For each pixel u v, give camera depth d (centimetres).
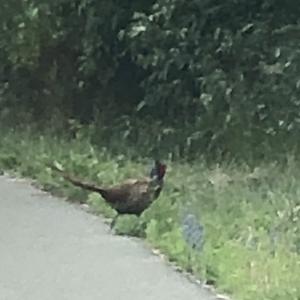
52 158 1658
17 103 2078
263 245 1126
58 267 1120
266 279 1005
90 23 1877
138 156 1700
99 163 1582
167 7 1728
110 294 1022
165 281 1062
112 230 1271
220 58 1731
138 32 1736
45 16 1905
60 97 2011
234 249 1113
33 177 1641
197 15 1742
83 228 1291
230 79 1695
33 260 1148
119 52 1916
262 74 1677
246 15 1742
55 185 1526
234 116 1653
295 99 1633
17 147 1786
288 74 1636
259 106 1648
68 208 1412
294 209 1242
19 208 1416
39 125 1977
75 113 2000
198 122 1702
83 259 1148
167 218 1257
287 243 1129
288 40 1680
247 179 1459
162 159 1667
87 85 1994
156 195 1259
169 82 1811
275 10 1728
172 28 1742
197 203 1318
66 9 1908
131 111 1950
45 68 2020
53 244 1214
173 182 1445
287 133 1616
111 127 1889
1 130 1967
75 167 1556
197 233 1141
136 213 1255
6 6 1930
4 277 1085
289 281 997
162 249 1170
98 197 1395
